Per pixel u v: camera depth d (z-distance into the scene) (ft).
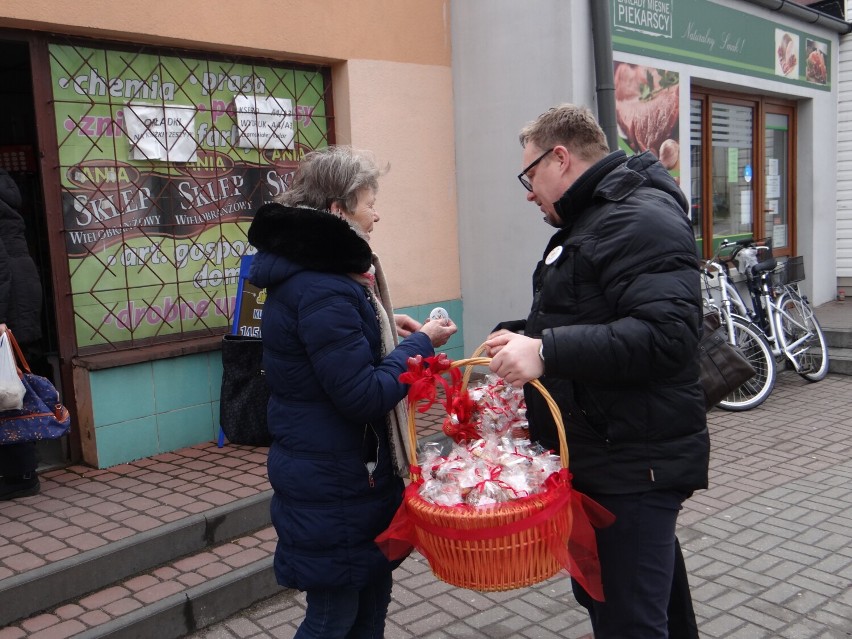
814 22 28.99
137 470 14.17
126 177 14.97
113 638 9.53
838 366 24.44
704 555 12.19
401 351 7.11
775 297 22.99
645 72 21.44
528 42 19.35
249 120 16.75
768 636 9.85
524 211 20.02
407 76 19.54
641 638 6.64
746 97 27.68
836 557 11.97
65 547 10.87
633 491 6.50
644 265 6.10
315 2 17.17
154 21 14.55
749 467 16.16
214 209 16.30
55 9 13.33
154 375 14.89
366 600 7.78
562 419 6.77
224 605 10.66
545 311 6.86
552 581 11.62
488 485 6.11
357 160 7.27
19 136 18.71
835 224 31.45
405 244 19.98
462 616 10.62
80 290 14.47
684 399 6.51
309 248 6.62
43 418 12.42
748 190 28.50
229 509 12.16
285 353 6.86
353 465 6.93
